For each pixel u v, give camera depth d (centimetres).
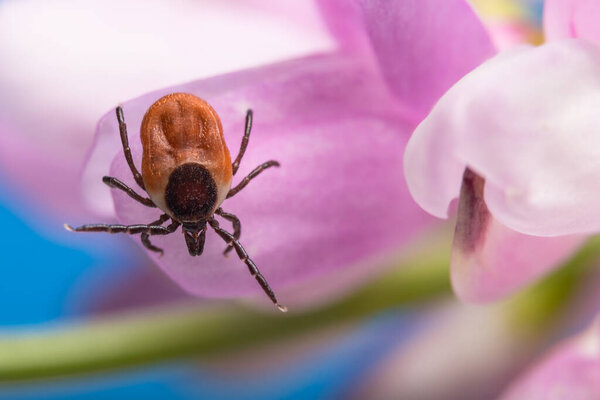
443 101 5
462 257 5
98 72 6
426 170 5
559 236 6
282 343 7
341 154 6
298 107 6
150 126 5
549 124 5
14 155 7
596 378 6
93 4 7
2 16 7
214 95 6
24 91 7
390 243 6
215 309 6
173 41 6
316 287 6
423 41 6
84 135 7
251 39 6
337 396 8
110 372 6
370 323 8
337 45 6
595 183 5
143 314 6
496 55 5
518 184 5
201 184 5
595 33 5
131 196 6
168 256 6
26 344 6
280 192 6
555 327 7
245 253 6
